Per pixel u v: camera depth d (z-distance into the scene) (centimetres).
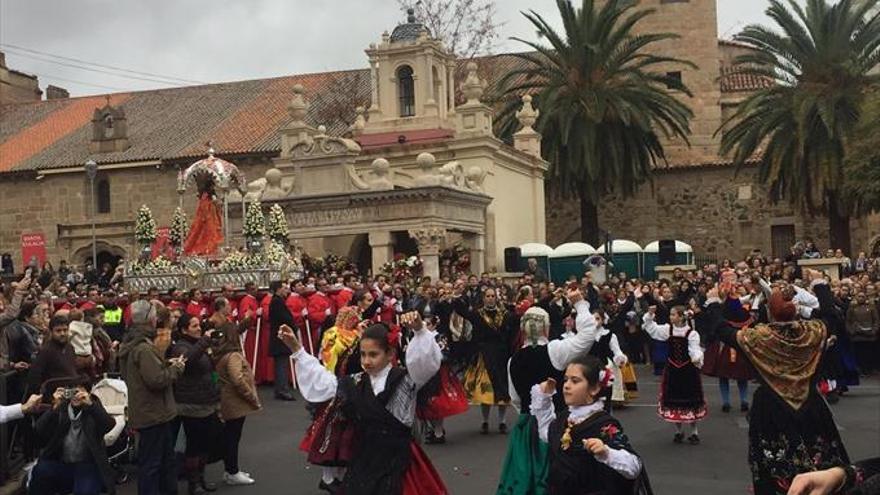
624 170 4409
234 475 1155
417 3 4956
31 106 5725
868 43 3847
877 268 3078
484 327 1482
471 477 1155
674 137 5003
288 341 737
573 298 908
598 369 647
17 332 1254
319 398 731
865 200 3362
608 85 4259
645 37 4225
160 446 997
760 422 740
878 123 3306
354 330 1190
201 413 1083
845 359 1836
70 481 932
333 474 1081
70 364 1066
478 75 5006
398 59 3994
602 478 620
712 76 5044
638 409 1708
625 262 3684
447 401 1342
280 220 2550
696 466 1205
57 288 2231
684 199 4931
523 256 3612
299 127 3788
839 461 727
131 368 996
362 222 3084
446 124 4006
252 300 2059
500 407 1490
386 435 687
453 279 2708
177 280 2323
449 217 3111
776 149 3884
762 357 742
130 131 5116
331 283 2336
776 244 4788
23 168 4950
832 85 3884
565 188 4328
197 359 1087
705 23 5069
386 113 4019
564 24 4247
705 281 2241
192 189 4731
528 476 818
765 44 3969
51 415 916
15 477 1154
